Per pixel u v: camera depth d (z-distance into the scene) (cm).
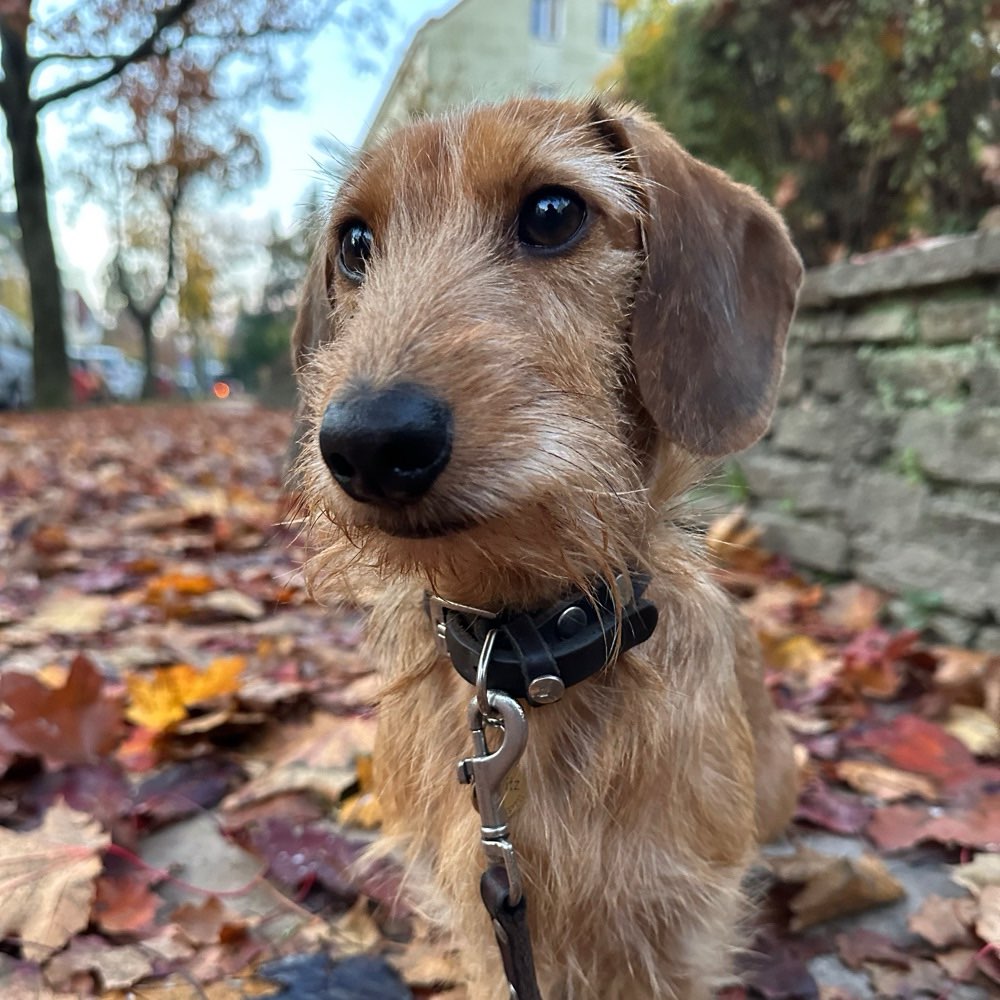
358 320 23
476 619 25
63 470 127
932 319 56
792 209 81
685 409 26
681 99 90
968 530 52
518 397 21
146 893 31
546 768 25
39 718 39
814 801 39
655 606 25
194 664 52
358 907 32
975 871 33
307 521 27
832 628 57
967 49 62
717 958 28
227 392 725
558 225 25
